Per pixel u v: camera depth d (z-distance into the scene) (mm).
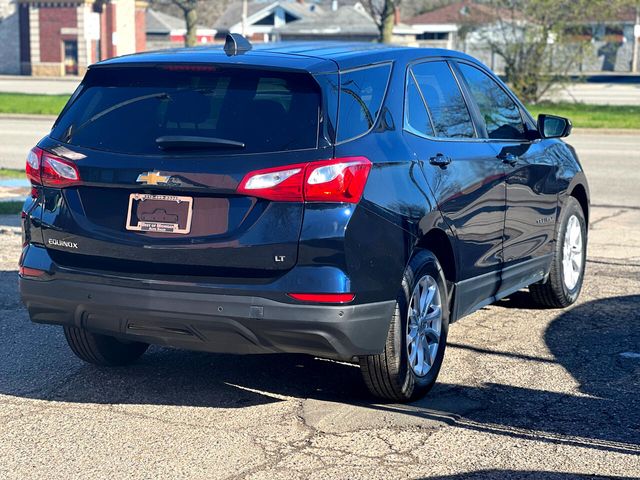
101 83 5262
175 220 4852
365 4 41719
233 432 4902
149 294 4867
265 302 4711
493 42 33625
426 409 5258
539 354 6316
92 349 5754
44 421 5051
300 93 4875
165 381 5707
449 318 5773
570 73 33500
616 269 8961
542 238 6969
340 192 4703
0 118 27516
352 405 5312
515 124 6793
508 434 4898
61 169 5098
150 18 79000
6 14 77750
